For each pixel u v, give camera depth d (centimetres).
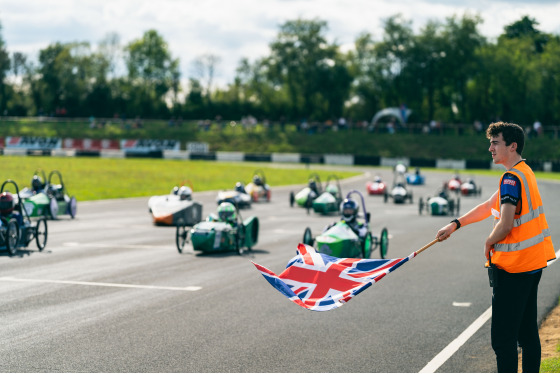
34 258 1728
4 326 1041
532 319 680
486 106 11625
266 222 2853
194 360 883
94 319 1095
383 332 1045
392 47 11725
